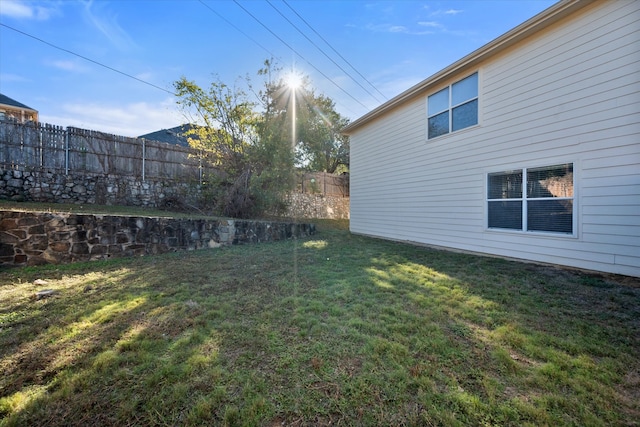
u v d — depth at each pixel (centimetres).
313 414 154
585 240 431
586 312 289
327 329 248
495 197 554
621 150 395
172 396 164
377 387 174
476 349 218
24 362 193
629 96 388
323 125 1591
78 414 151
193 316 270
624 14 391
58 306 287
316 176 1424
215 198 928
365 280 395
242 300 313
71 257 472
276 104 1123
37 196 692
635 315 281
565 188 452
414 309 295
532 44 490
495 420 150
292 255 564
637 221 384
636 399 166
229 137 935
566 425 147
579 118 435
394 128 817
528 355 212
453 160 638
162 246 575
